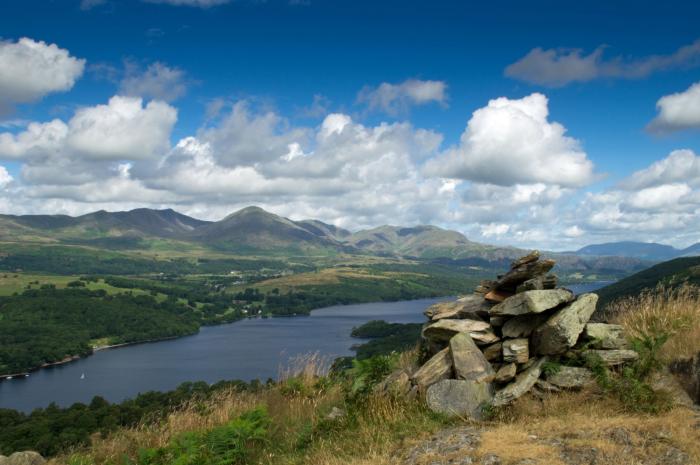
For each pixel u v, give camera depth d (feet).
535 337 35.70
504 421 30.12
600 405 29.68
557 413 29.48
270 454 32.94
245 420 37.32
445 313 44.09
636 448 23.61
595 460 22.76
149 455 35.19
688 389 30.04
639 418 27.14
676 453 22.66
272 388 50.98
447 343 40.98
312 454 30.76
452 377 36.11
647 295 45.62
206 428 40.98
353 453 29.30
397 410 33.83
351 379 45.80
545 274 39.29
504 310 37.11
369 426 32.76
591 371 32.19
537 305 34.86
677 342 35.09
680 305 41.42
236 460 33.50
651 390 29.43
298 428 37.60
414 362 45.01
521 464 23.17
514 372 34.22
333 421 34.96
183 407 49.57
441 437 28.48
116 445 43.24
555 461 23.00
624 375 31.40
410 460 26.02
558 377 32.27
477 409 32.12
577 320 34.24
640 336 38.11
